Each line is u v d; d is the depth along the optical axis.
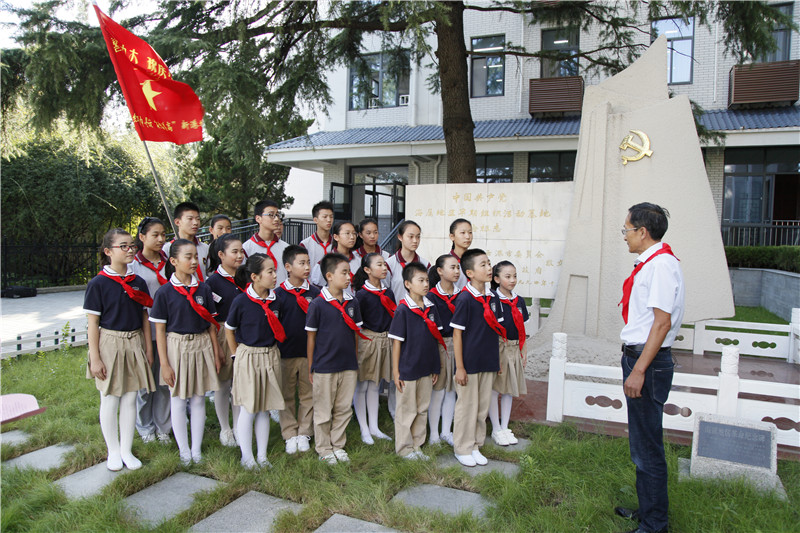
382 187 14.42
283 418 3.63
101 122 6.23
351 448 3.54
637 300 2.52
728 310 4.73
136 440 3.67
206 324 3.37
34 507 2.76
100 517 2.59
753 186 11.30
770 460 2.89
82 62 5.32
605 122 5.07
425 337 3.40
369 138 12.59
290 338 3.58
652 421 2.44
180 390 3.24
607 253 5.04
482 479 3.00
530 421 3.89
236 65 5.76
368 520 2.68
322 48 7.82
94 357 3.15
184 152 17.78
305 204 22.31
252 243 4.34
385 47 9.01
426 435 3.78
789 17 6.58
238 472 3.14
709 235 4.79
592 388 3.72
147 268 3.80
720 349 5.86
